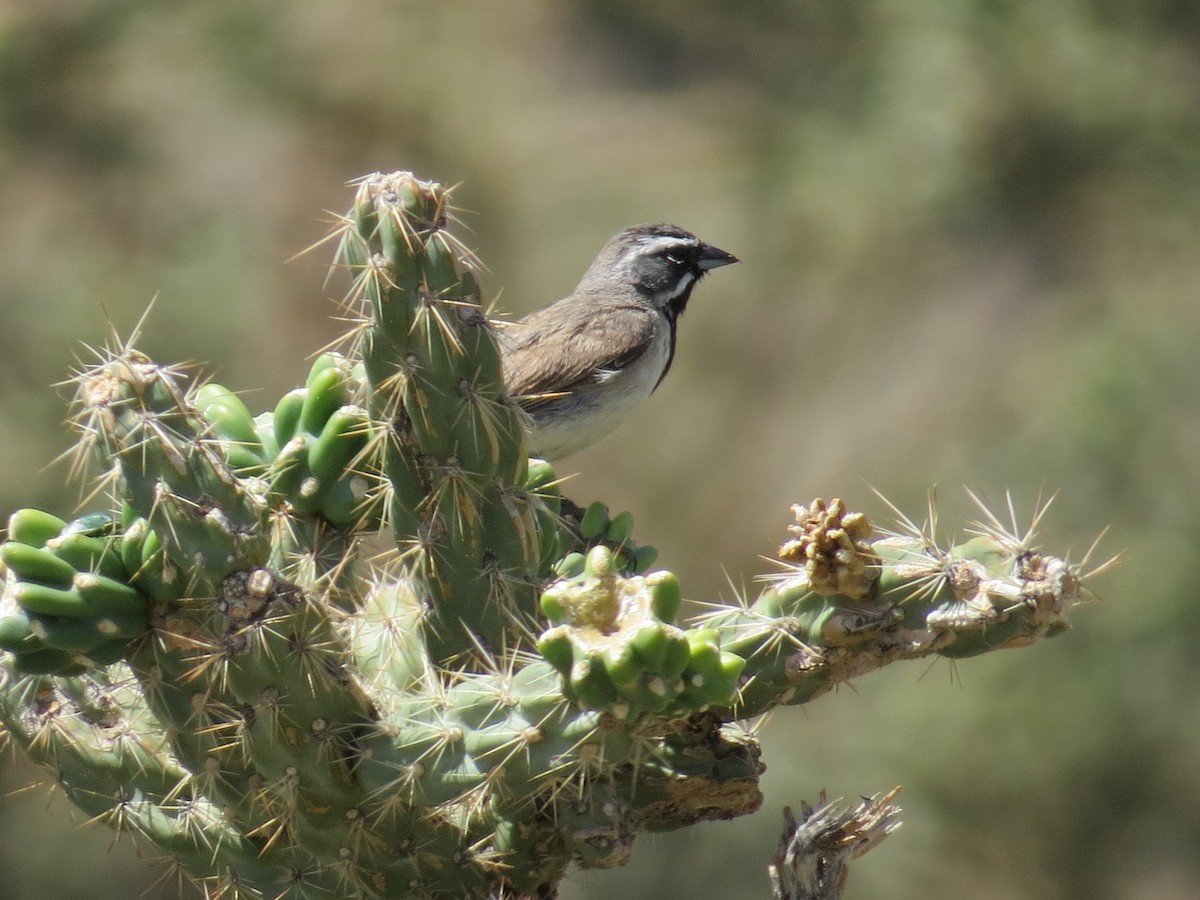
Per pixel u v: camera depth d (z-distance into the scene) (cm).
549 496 641
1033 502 1602
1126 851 1400
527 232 2020
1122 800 1410
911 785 1414
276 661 502
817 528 528
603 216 2017
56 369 1673
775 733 1447
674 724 525
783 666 541
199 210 1861
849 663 541
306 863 567
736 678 472
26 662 510
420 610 572
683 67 2134
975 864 1399
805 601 540
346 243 539
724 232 1980
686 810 550
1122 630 1457
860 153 1848
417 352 537
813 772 1416
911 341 1833
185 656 507
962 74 1755
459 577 563
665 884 1289
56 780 571
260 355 1741
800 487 1845
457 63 2056
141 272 1786
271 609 498
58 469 1582
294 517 584
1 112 1878
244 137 1920
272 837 542
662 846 1298
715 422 1897
